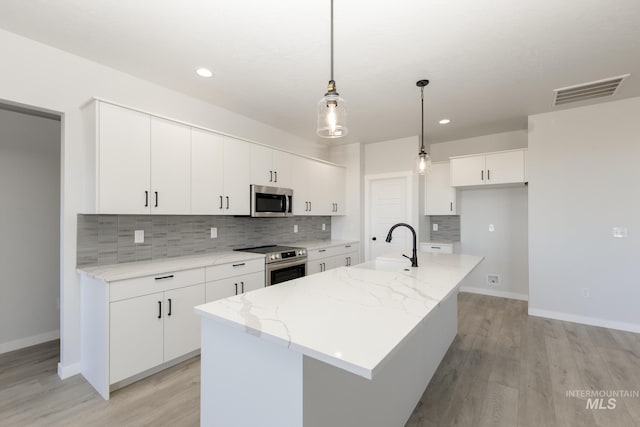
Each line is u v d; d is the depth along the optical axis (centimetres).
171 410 197
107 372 209
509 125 416
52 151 310
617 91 306
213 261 280
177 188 275
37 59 223
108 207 230
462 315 386
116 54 238
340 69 261
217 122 344
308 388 109
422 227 493
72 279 238
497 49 229
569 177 355
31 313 296
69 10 188
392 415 172
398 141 488
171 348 246
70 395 213
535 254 375
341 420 128
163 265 256
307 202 432
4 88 210
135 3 181
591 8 184
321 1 179
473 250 496
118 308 215
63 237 236
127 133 242
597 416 192
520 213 461
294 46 227
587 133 346
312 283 187
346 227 518
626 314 329
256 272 320
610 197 336
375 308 138
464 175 447
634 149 325
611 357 270
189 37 216
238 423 129
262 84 289
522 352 281
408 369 192
